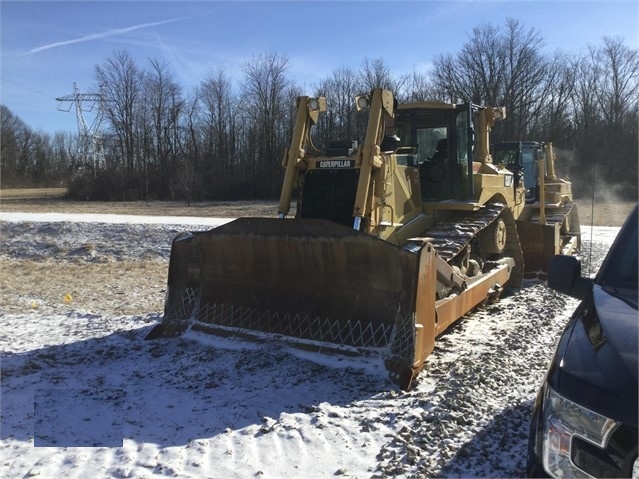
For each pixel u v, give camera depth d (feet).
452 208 25.02
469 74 170.40
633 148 77.87
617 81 143.23
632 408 7.63
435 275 19.04
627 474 7.52
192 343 21.13
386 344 18.21
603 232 62.23
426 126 26.89
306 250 19.67
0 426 14.84
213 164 187.62
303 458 13.07
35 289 38.27
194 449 13.50
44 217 72.33
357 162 20.98
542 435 8.80
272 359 19.08
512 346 21.22
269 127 187.42
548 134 151.33
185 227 60.80
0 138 281.13
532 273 35.73
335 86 172.76
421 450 13.26
